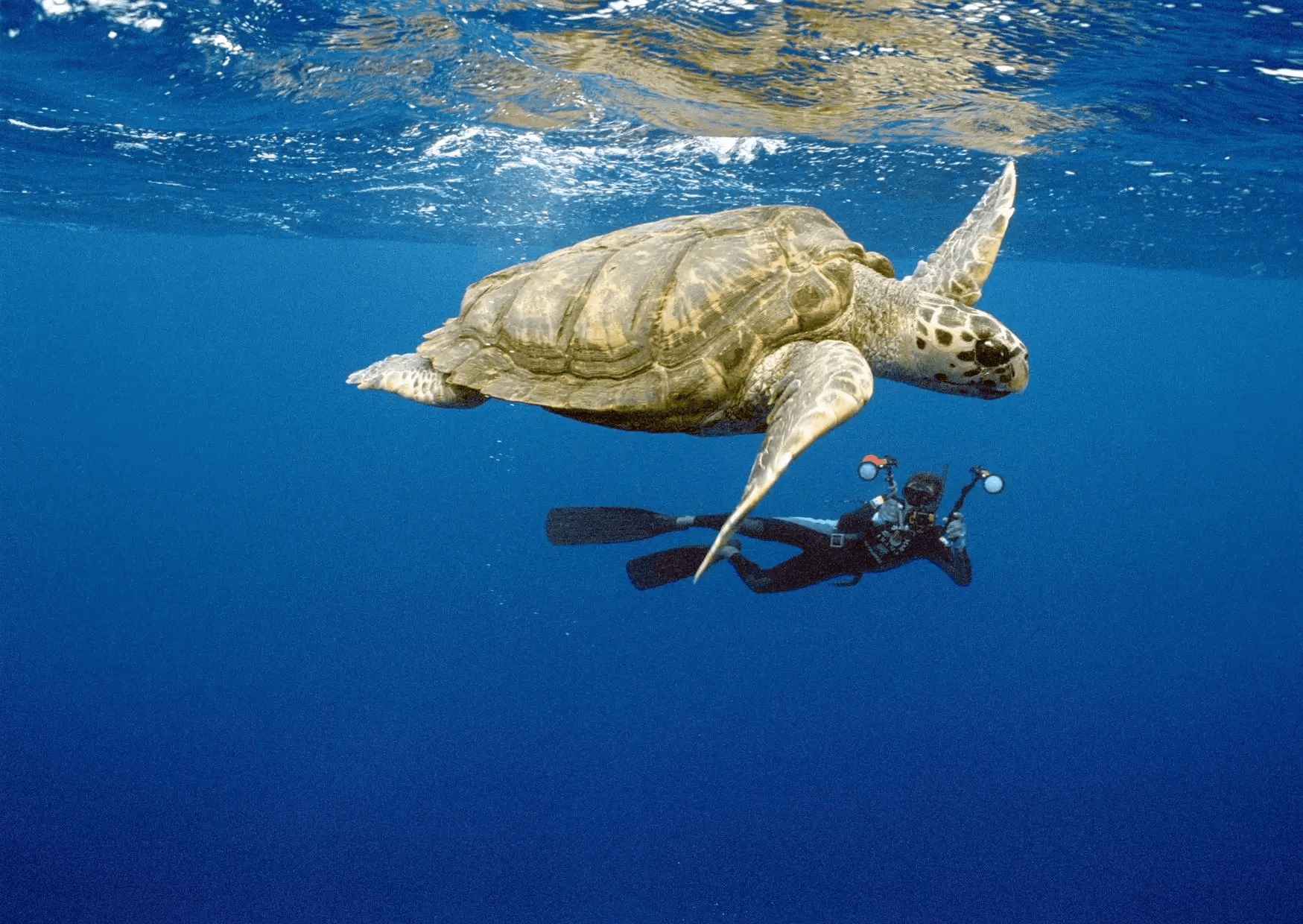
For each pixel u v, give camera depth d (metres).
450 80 9.32
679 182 14.11
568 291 4.38
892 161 12.37
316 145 12.20
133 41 8.24
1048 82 8.74
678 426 4.20
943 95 9.27
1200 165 11.87
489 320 4.61
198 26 7.89
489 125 11.05
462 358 4.57
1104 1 6.75
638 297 4.14
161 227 23.53
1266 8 6.65
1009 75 8.56
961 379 4.25
